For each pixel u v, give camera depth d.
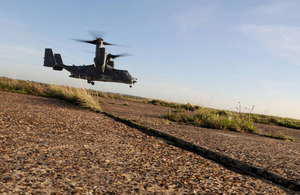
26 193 1.31
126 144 2.84
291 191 1.80
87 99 6.88
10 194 1.28
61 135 2.91
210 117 6.45
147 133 3.83
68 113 5.13
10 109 4.54
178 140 3.28
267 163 2.40
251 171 2.24
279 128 9.52
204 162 2.38
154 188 1.58
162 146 2.94
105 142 2.82
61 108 5.93
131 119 5.38
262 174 2.14
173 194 1.50
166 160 2.30
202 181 1.80
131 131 3.84
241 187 1.75
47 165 1.80
